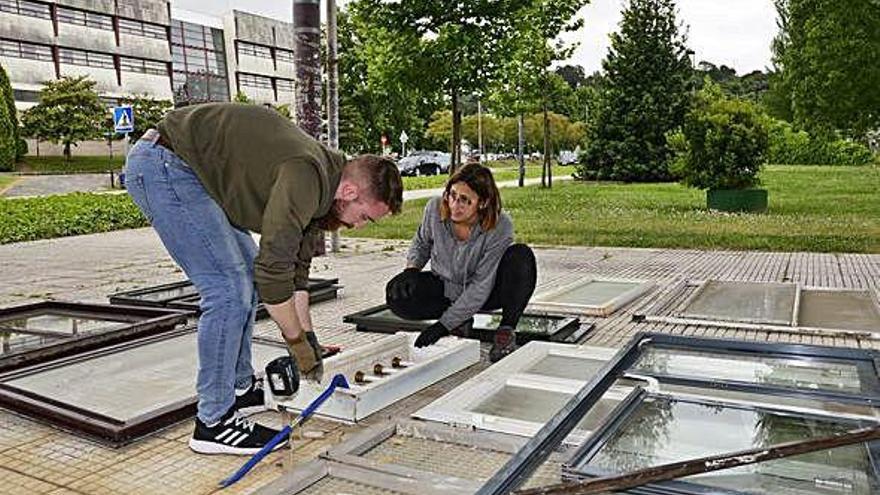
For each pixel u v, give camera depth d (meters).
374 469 2.12
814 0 14.62
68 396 2.96
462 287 3.66
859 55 13.31
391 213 2.35
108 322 4.21
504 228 3.57
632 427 2.09
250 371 2.82
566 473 1.79
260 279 2.17
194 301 4.63
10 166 31.38
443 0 9.35
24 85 35.78
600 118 22.39
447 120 35.25
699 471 1.63
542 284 5.72
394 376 3.02
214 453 2.51
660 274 6.23
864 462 1.83
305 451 2.54
